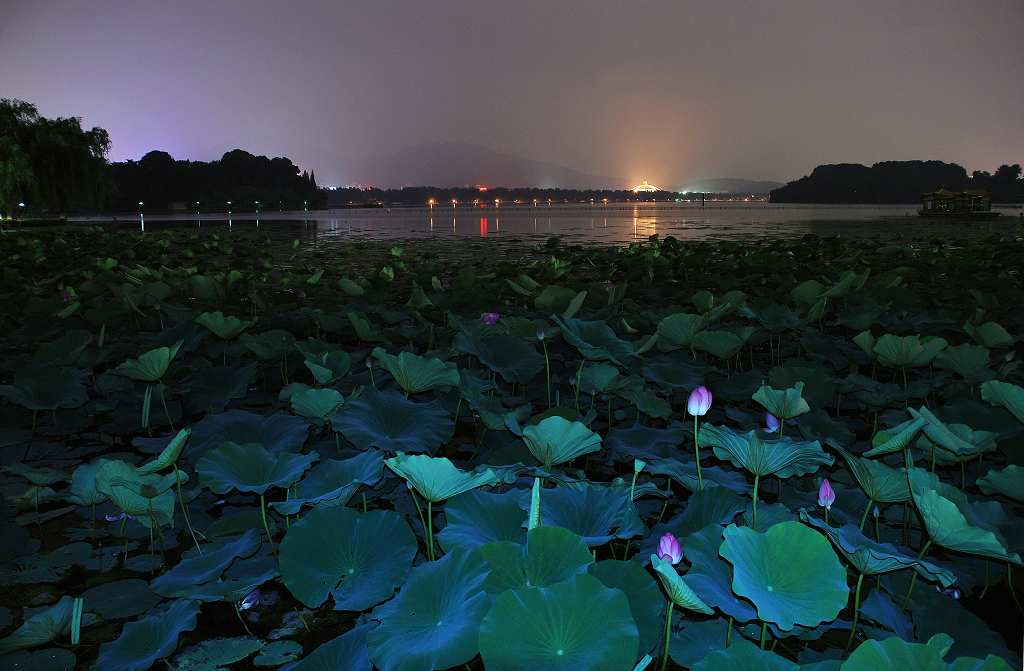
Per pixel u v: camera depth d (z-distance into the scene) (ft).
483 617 6.36
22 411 16.51
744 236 107.14
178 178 579.89
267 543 10.41
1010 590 9.24
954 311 24.58
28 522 11.68
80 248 65.62
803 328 21.48
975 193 212.43
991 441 10.09
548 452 10.00
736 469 13.67
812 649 8.16
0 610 9.10
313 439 14.20
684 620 8.17
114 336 22.53
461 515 8.80
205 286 29.81
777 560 6.83
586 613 6.06
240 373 16.78
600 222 206.69
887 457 13.28
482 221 237.86
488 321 19.29
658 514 11.87
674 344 17.78
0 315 24.80
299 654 8.39
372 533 8.64
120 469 9.70
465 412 16.84
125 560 10.45
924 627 8.14
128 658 7.67
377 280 34.83
